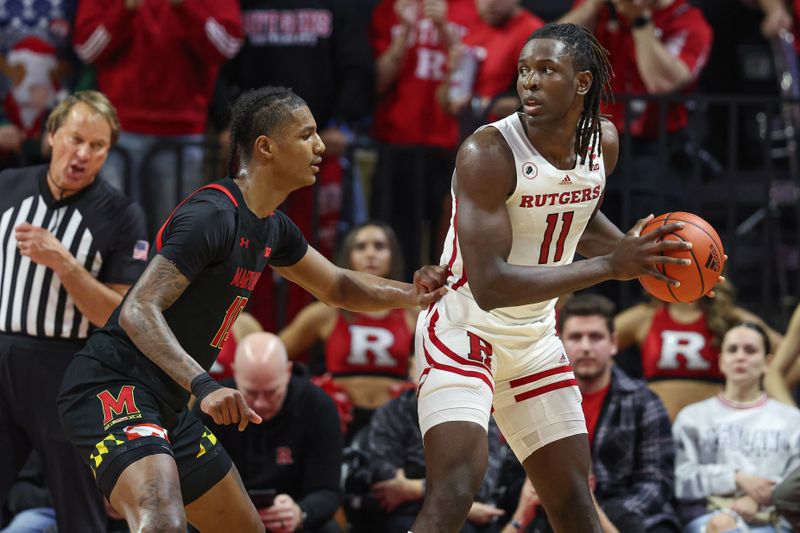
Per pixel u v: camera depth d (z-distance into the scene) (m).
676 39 21.98
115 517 16.55
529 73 10.62
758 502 16.92
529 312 11.36
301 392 16.62
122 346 11.16
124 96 21.12
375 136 23.08
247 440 16.41
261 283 21.48
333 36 22.56
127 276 14.77
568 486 11.49
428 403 11.12
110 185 15.09
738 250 23.88
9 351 14.49
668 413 17.94
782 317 21.53
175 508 10.26
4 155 21.83
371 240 19.20
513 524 16.25
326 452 16.52
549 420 11.55
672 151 21.75
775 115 24.11
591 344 17.02
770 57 25.98
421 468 17.25
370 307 12.64
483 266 10.44
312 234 20.80
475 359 11.14
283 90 11.55
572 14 21.58
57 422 14.47
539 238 11.10
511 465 17.25
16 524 16.16
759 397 18.08
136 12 20.88
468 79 22.27
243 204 11.31
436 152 21.06
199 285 11.16
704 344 19.45
